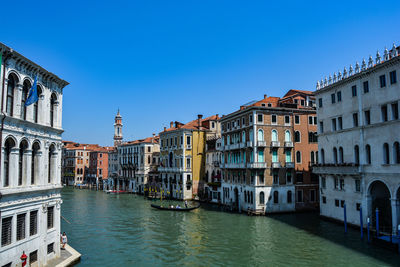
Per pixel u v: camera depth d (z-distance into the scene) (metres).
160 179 65.75
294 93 47.09
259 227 31.88
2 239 14.10
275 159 40.38
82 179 102.19
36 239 16.41
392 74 26.02
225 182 48.12
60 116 19.31
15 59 15.07
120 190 79.94
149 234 29.27
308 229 30.59
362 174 28.78
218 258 22.14
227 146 46.12
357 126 29.75
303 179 41.59
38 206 16.64
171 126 67.62
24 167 15.87
